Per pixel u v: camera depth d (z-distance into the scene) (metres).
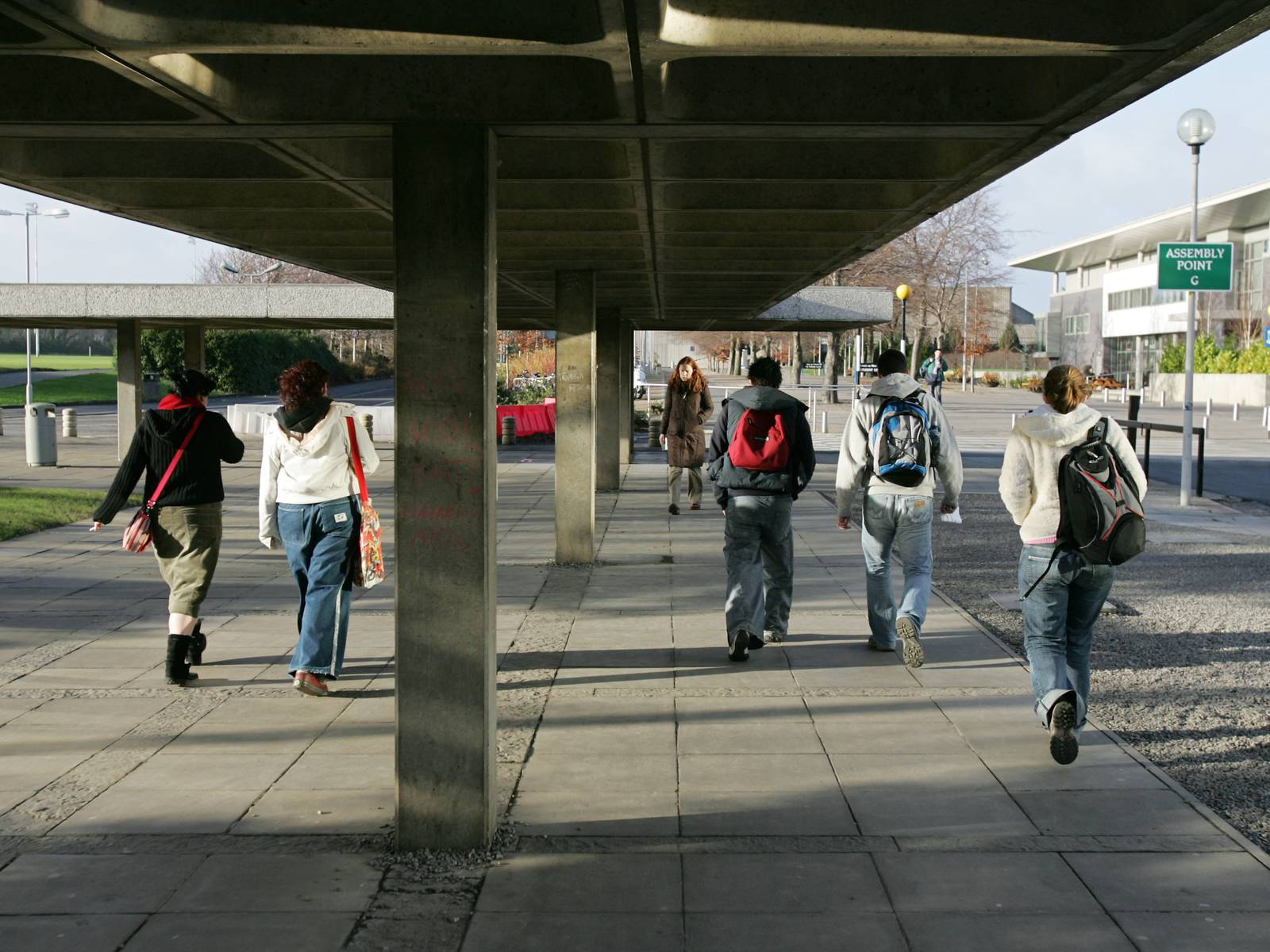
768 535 7.43
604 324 17.69
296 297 21.03
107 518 6.50
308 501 6.30
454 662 4.21
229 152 5.88
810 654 7.34
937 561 11.37
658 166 6.06
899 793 4.87
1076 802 4.77
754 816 4.62
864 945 3.56
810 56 3.56
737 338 68.75
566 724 5.86
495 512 4.30
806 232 8.18
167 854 4.24
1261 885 3.98
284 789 4.93
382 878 4.04
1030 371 89.44
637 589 9.70
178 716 6.00
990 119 4.32
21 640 7.70
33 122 4.27
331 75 4.09
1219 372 59.91
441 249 4.13
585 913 3.77
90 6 3.36
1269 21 3.30
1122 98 4.06
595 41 3.46
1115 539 5.11
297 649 6.37
